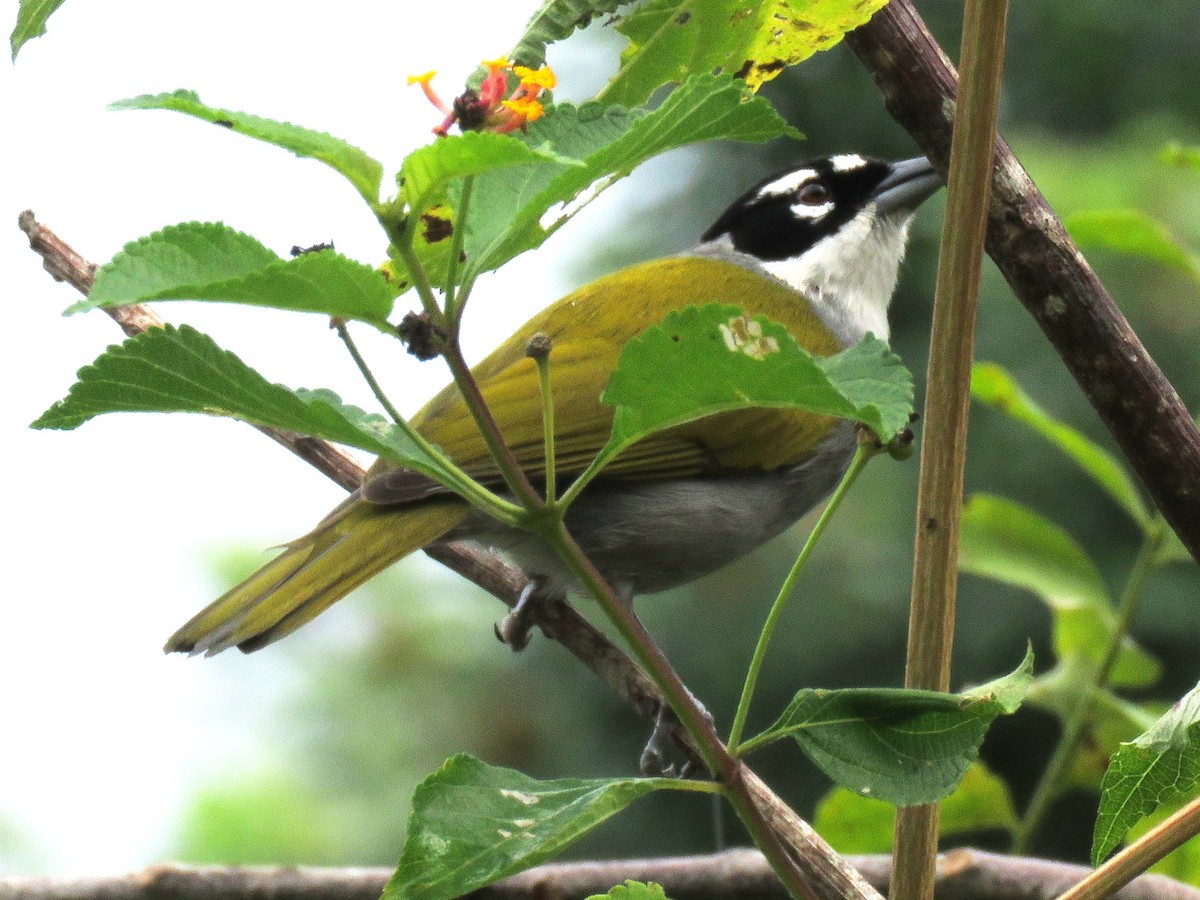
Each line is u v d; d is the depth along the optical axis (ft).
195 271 12.71
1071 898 14.35
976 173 14.75
